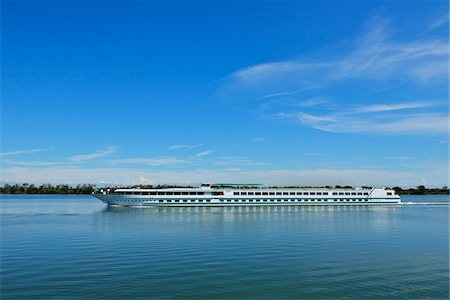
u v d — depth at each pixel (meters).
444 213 184.50
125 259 68.12
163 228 115.75
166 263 64.88
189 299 47.50
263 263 65.25
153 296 48.28
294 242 87.88
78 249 78.31
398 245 84.06
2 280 54.53
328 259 68.62
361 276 57.50
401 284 53.62
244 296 48.62
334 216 162.12
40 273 58.16
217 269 60.84
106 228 116.25
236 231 108.38
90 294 48.75
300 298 48.06
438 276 57.66
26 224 129.75
